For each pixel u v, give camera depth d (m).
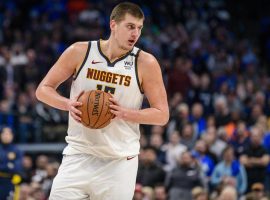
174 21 47.06
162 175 25.52
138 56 11.38
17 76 35.25
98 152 11.39
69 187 11.52
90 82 11.34
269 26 48.53
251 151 26.77
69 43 40.16
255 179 26.36
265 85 38.88
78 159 11.54
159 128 29.44
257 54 46.38
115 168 11.45
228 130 30.77
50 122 31.97
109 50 11.32
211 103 34.97
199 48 42.03
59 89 33.03
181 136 29.80
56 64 11.51
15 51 36.84
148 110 11.19
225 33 46.81
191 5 48.81
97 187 11.47
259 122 30.20
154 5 47.31
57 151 31.19
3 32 40.06
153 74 11.32
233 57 43.00
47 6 44.56
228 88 35.56
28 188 22.56
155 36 43.38
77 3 44.34
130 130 11.46
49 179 25.14
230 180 23.75
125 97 11.34
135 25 11.08
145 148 25.72
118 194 11.42
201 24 46.47
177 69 37.16
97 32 41.59
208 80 36.75
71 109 10.88
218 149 27.86
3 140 22.47
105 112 10.80
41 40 39.19
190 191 24.70
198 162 25.19
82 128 11.32
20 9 44.47
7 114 31.30
